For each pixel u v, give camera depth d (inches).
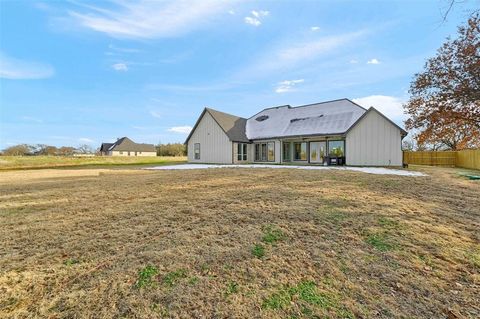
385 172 435.2
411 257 117.7
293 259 117.4
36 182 406.6
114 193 281.6
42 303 88.4
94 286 98.0
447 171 483.5
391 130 587.8
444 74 524.4
